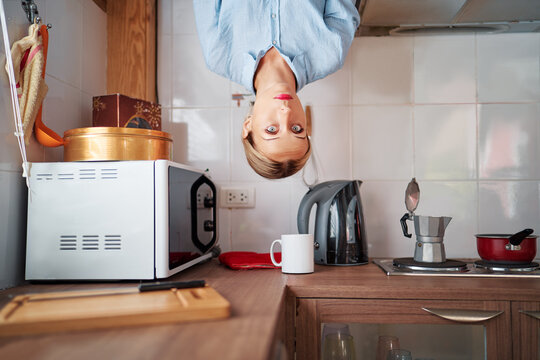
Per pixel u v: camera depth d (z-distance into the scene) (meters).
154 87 1.53
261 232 1.50
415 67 1.50
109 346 0.49
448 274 1.08
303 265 1.10
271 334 0.54
